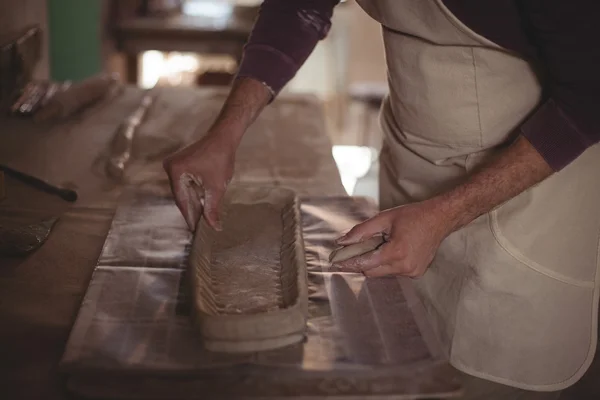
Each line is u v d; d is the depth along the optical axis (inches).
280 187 44.6
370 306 35.1
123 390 28.4
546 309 40.4
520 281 39.9
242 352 30.5
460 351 41.6
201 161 38.1
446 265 42.1
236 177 51.2
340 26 161.9
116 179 49.9
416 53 39.3
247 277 36.7
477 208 34.7
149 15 110.9
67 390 28.9
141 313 33.1
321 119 64.7
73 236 41.7
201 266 35.9
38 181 47.5
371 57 169.5
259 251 39.4
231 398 28.2
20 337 32.3
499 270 39.8
